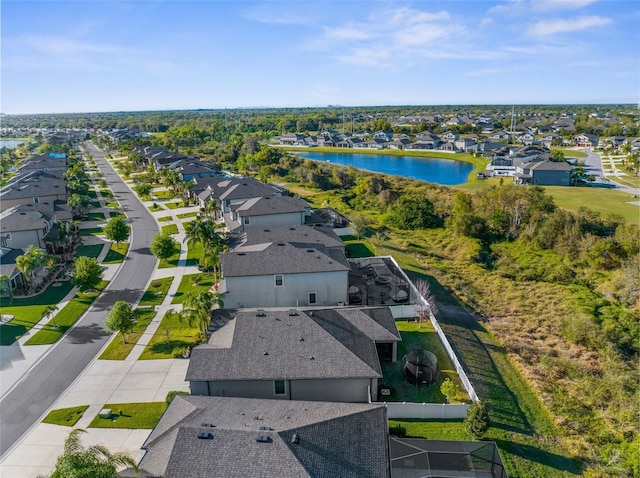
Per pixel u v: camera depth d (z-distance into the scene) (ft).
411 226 262.26
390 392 103.24
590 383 117.29
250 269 140.87
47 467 83.20
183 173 339.57
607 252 206.59
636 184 366.63
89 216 269.23
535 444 91.91
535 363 126.62
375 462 69.10
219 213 255.91
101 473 59.88
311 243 165.07
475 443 87.10
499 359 126.52
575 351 135.85
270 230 178.81
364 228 235.61
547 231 231.09
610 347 135.54
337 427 74.02
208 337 113.19
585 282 192.75
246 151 499.51
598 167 448.65
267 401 84.64
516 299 174.40
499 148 564.30
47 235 206.49
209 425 74.33
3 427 93.81
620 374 120.78
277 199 222.48
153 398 102.06
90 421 94.73
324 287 144.46
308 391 97.55
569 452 90.99
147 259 195.52
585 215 242.58
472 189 351.67
